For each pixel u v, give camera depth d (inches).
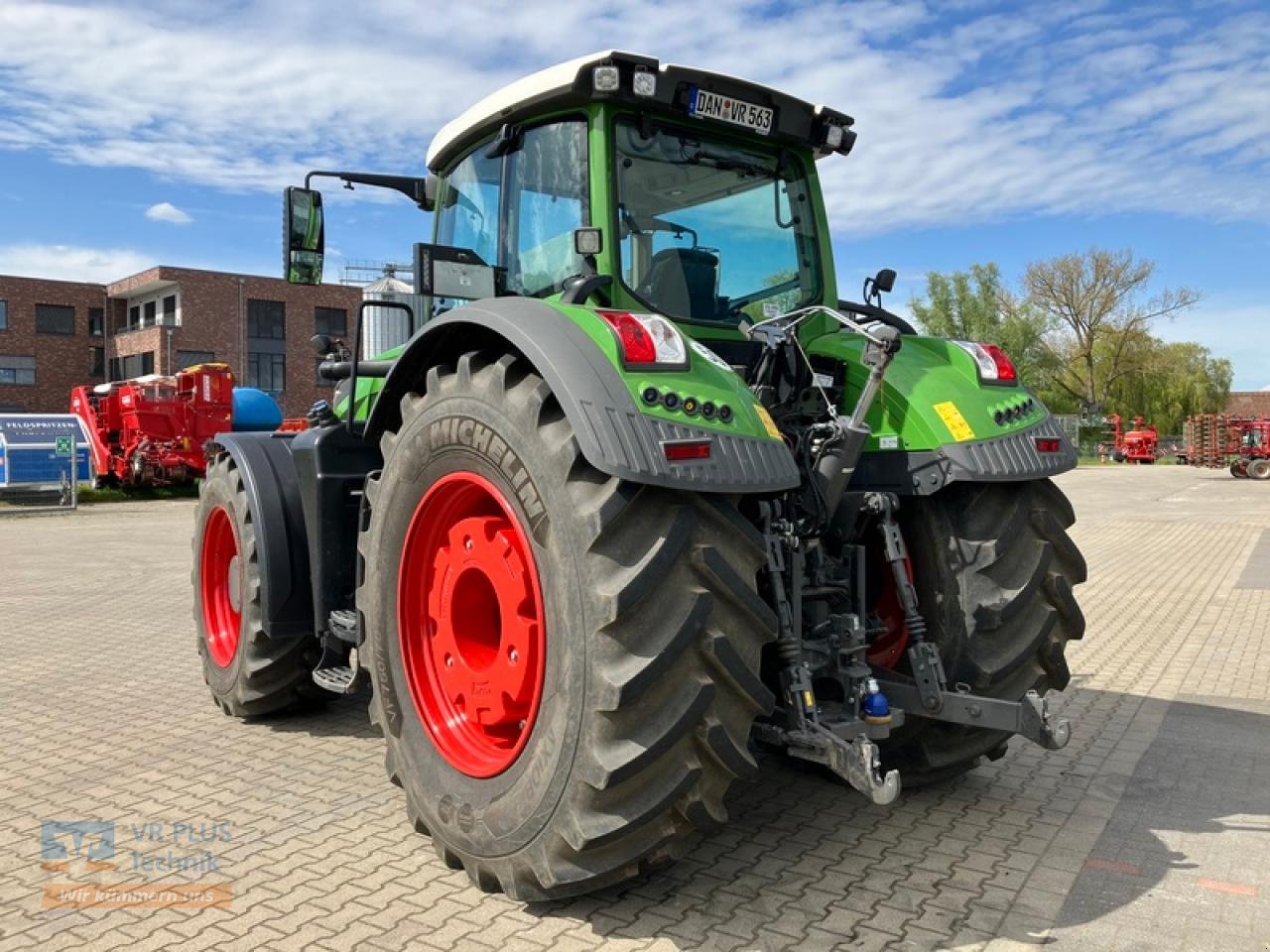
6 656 258.1
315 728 193.0
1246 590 361.7
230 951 105.4
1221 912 113.2
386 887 120.8
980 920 111.3
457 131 156.4
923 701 129.3
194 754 176.2
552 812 104.6
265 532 177.2
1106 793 153.0
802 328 153.1
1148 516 687.7
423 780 125.3
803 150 154.2
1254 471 1165.7
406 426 130.2
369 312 185.6
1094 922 110.9
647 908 114.2
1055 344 2310.5
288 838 136.7
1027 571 136.6
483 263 151.2
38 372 1797.5
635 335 106.7
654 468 98.7
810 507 129.8
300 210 167.2
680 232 139.0
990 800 150.3
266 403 694.5
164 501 868.6
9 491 832.3
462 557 122.2
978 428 135.0
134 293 1785.2
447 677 126.0
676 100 133.8
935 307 2143.2
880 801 106.0
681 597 102.2
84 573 424.2
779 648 120.4
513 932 108.7
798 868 125.6
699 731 102.9
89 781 161.2
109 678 233.9
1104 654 254.8
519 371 114.8
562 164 139.1
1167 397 2251.5
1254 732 185.3
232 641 199.3
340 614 167.2
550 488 105.7
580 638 101.7
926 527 139.5
